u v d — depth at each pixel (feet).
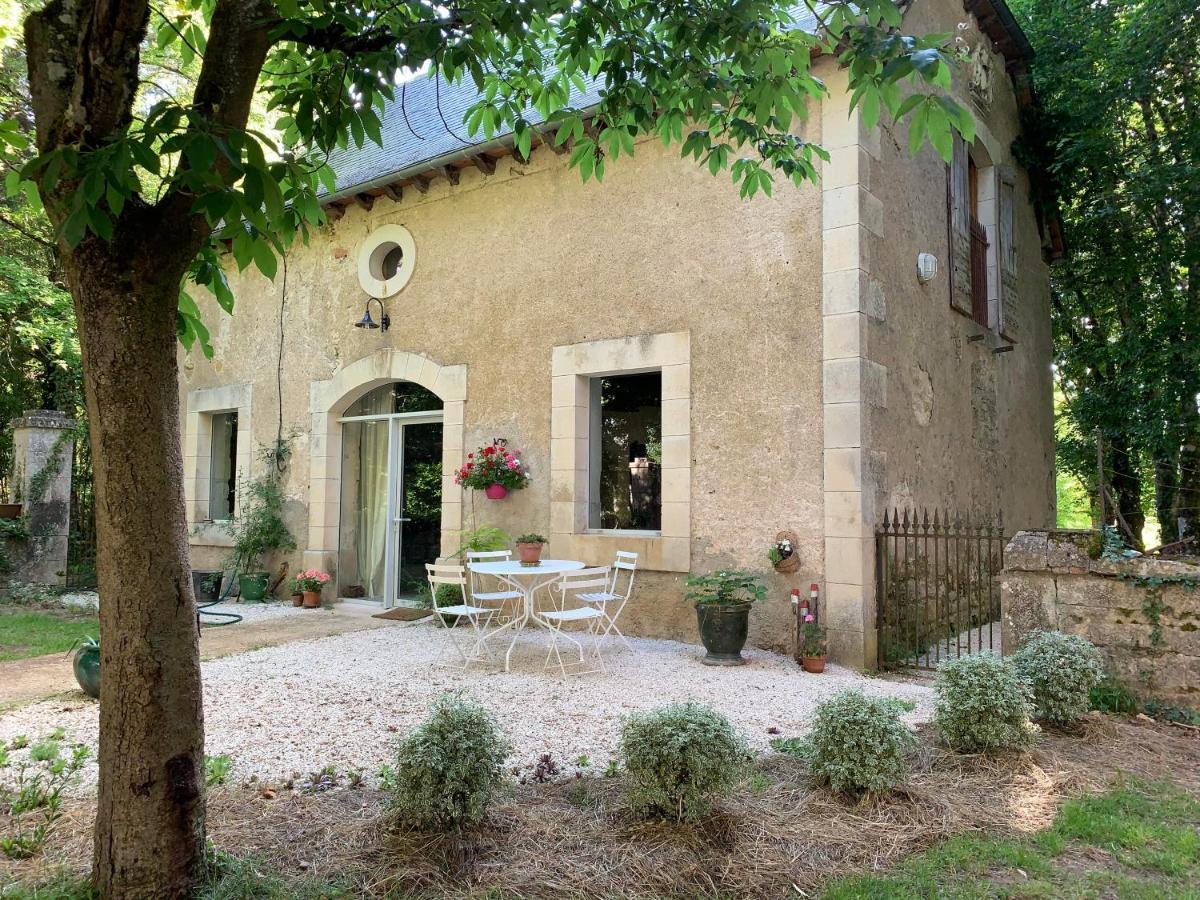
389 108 32.68
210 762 10.80
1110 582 14.47
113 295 7.06
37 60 7.11
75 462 39.86
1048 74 32.55
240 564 30.27
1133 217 31.35
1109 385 33.32
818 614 18.72
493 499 24.38
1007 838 9.18
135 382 7.18
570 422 23.08
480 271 25.49
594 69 13.74
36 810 9.75
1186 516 32.89
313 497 29.25
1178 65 29.12
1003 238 29.37
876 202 19.83
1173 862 8.55
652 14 10.44
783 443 19.49
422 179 26.45
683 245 21.40
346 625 24.25
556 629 18.42
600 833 9.10
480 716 9.37
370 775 11.30
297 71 10.78
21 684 16.62
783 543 18.93
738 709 14.85
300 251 30.40
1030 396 32.30
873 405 19.07
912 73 8.02
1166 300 31.48
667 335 21.43
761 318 20.03
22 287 34.45
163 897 7.20
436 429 27.76
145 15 6.85
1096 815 9.70
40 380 44.55
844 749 10.09
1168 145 30.17
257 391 31.48
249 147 6.56
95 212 6.16
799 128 19.85
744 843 8.87
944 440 23.63
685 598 19.07
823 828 9.32
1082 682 13.02
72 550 37.78
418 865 8.23
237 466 31.96
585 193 23.30
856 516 18.26
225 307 9.36
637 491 22.79
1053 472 35.24
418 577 27.96
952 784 10.62
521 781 10.86
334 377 29.04
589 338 22.93
